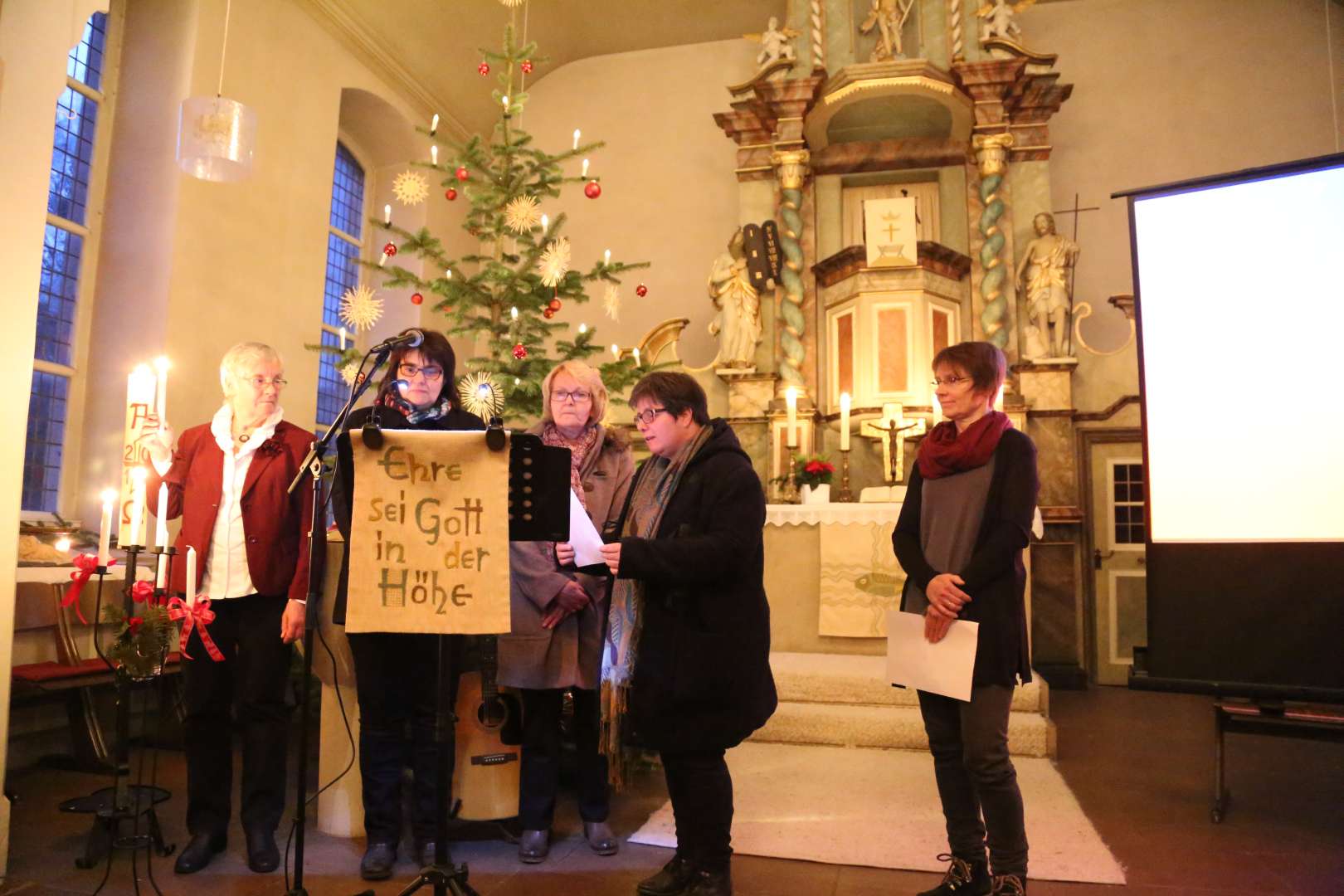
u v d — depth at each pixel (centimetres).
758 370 793
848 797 354
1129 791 369
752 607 229
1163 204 282
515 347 402
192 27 538
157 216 529
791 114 795
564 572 278
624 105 907
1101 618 725
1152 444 273
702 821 229
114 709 446
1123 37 807
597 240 890
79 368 518
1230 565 257
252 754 278
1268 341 262
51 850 291
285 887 259
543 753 282
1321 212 259
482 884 261
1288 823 326
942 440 242
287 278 623
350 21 678
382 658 267
